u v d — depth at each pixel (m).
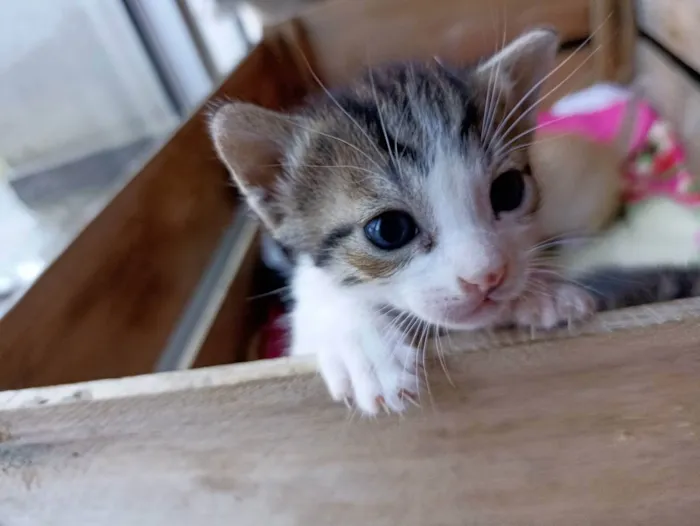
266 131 0.14
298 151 0.14
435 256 0.12
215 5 0.35
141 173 0.19
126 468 0.11
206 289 0.22
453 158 0.13
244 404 0.10
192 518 0.11
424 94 0.14
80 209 0.30
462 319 0.12
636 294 0.13
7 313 0.14
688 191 0.19
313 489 0.11
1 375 0.14
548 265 0.14
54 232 0.28
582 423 0.10
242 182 0.14
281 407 0.10
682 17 0.22
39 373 0.15
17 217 0.30
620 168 0.20
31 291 0.15
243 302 0.22
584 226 0.17
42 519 0.12
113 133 0.35
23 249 0.27
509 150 0.14
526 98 0.15
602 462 0.10
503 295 0.12
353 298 0.13
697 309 0.09
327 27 0.30
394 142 0.13
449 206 0.12
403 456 0.11
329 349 0.11
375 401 0.10
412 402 0.10
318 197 0.14
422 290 0.12
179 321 0.20
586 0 0.27
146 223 0.19
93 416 0.11
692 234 0.16
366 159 0.13
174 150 0.21
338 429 0.10
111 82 0.36
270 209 0.15
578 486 0.11
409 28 0.29
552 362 0.10
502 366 0.10
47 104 0.34
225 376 0.10
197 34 0.37
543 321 0.10
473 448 0.10
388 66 0.17
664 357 0.09
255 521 0.11
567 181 0.17
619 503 0.11
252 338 0.22
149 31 0.36
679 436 0.10
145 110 0.37
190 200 0.22
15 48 0.34
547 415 0.10
